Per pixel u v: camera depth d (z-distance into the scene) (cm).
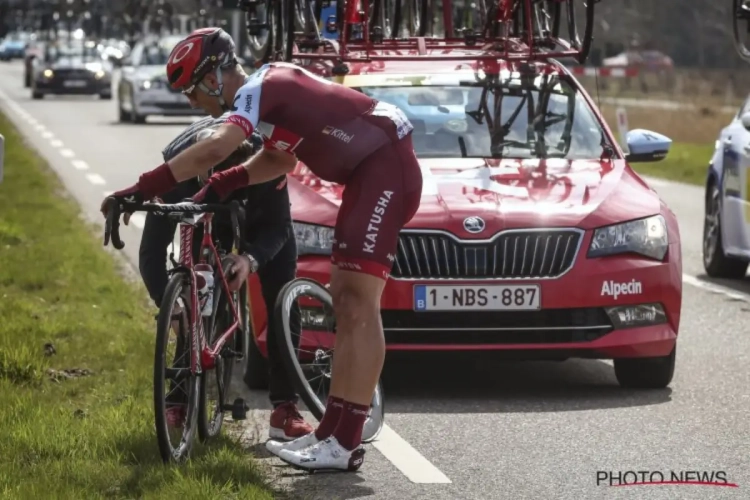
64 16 7650
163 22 5422
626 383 1300
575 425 1147
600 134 1423
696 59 7931
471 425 1148
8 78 10356
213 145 910
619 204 1280
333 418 987
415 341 1227
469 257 1227
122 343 1361
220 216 1035
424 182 1308
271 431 1057
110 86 7062
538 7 1692
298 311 1053
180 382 962
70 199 2683
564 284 1227
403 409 1210
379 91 1437
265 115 932
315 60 1525
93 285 1712
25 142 4116
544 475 991
